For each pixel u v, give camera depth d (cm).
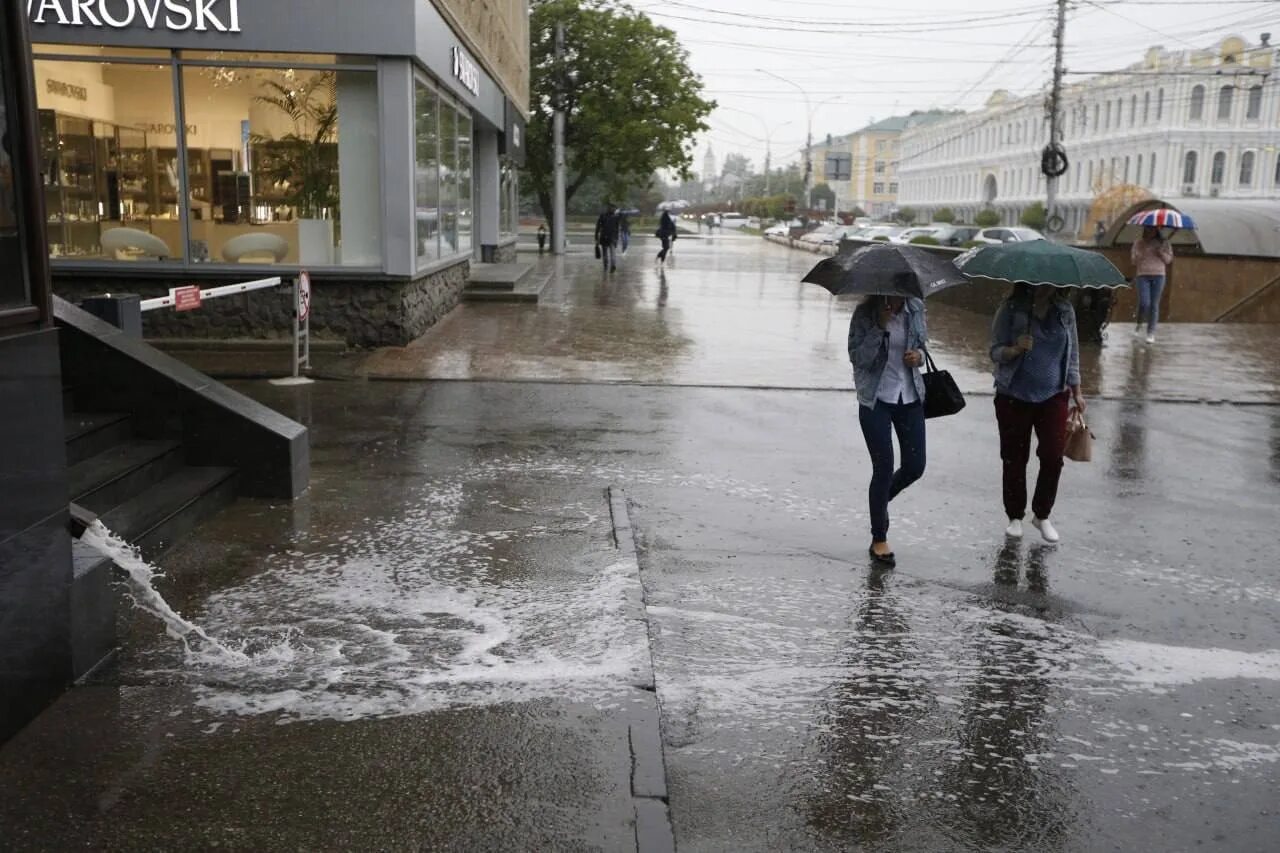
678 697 470
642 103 4238
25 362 418
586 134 4253
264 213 1377
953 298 2177
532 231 6297
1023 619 575
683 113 4181
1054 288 686
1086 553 690
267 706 442
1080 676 505
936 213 10950
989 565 661
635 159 4222
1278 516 784
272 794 376
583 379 1238
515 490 789
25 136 423
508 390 1169
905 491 823
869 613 575
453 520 709
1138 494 835
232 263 1374
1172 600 610
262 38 1320
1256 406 1188
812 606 583
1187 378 1334
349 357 1335
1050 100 5797
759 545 685
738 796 394
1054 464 696
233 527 680
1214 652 538
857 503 787
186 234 1363
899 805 392
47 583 435
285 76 1355
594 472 848
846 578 629
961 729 450
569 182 6212
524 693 459
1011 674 505
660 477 840
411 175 1375
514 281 2089
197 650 495
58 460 442
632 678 476
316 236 1393
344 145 1380
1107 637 554
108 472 642
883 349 639
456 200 1878
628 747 415
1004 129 10462
